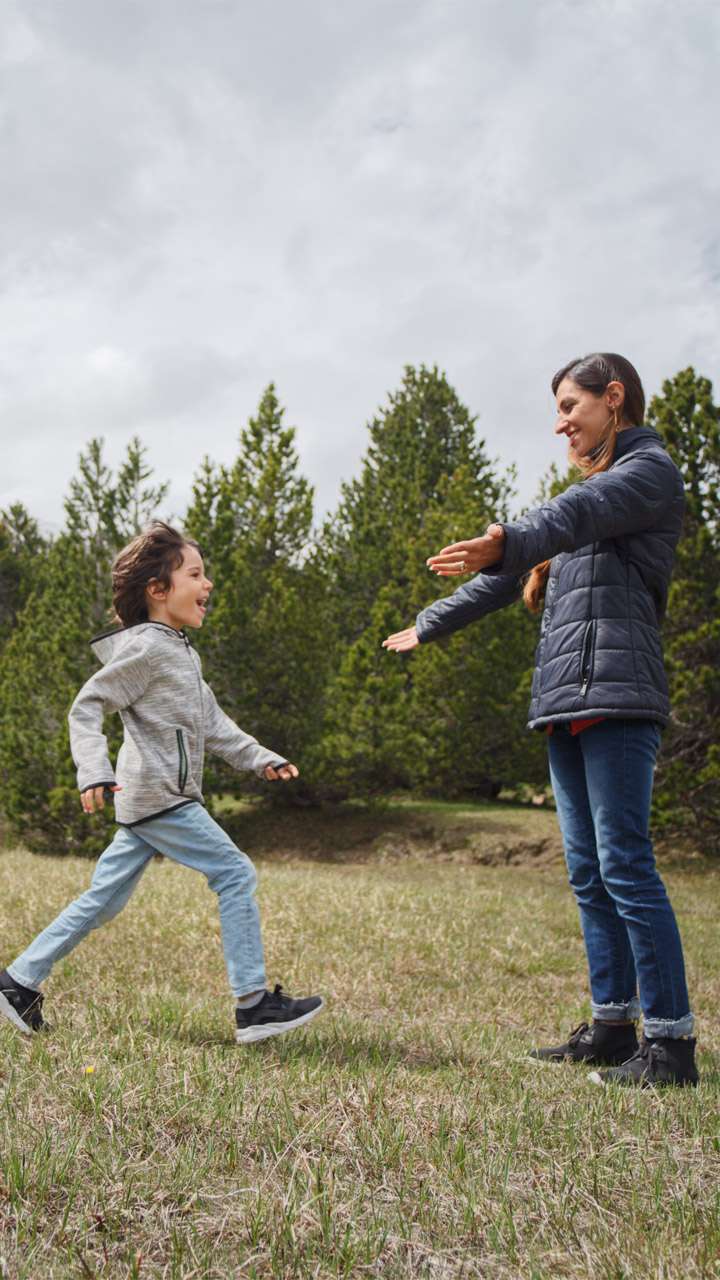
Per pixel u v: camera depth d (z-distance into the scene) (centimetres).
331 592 2444
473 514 2041
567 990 506
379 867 1512
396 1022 381
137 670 313
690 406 1440
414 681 1886
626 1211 193
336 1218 181
